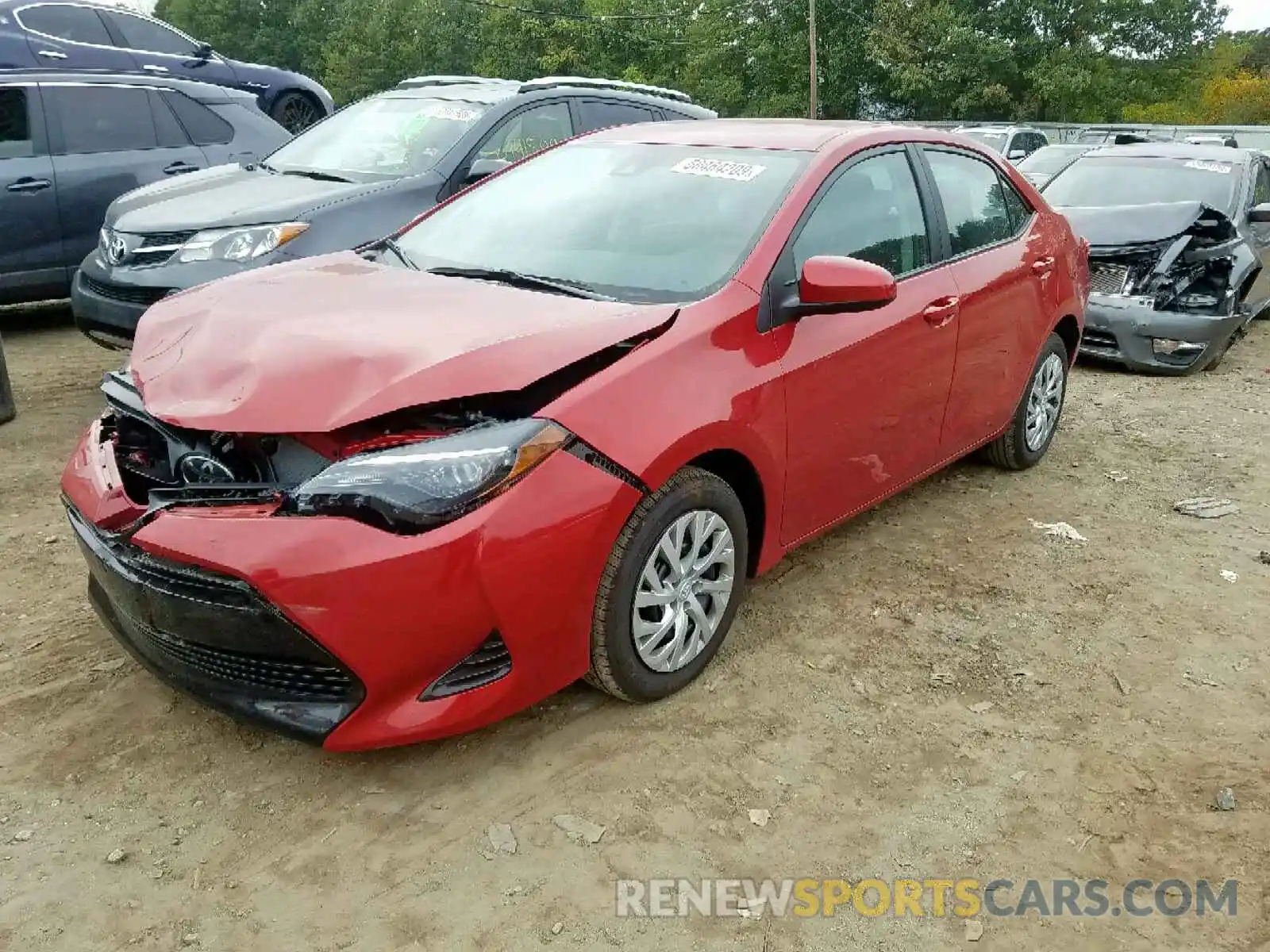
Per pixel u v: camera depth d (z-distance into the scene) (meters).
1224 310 7.74
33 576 3.91
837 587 4.02
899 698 3.30
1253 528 4.76
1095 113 39.09
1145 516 4.88
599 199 3.85
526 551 2.61
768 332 3.31
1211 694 3.39
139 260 5.77
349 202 5.84
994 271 4.48
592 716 3.13
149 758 2.89
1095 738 3.13
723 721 3.13
